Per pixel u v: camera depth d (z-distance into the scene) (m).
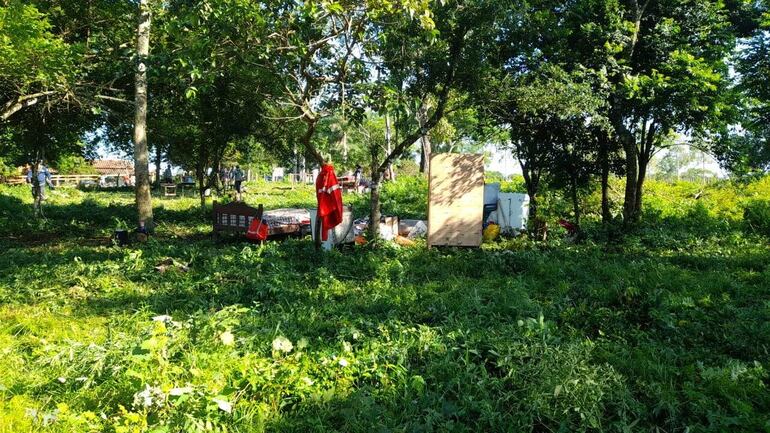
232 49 9.05
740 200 18.30
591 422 3.59
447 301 6.61
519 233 12.93
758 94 13.77
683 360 4.81
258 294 7.04
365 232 11.80
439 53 10.17
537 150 13.11
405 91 10.68
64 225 15.52
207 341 4.76
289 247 10.91
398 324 5.55
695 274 8.40
